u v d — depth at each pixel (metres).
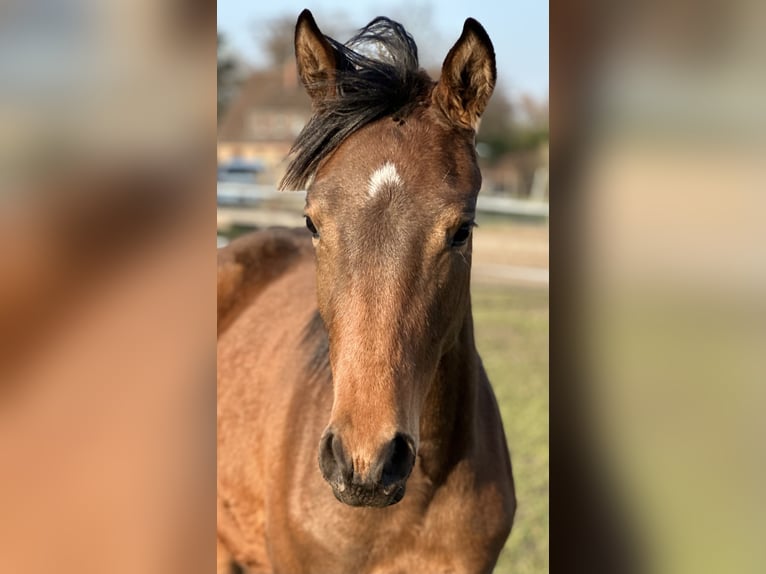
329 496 2.23
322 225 1.85
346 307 1.76
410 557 2.22
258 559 2.86
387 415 1.67
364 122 2.01
